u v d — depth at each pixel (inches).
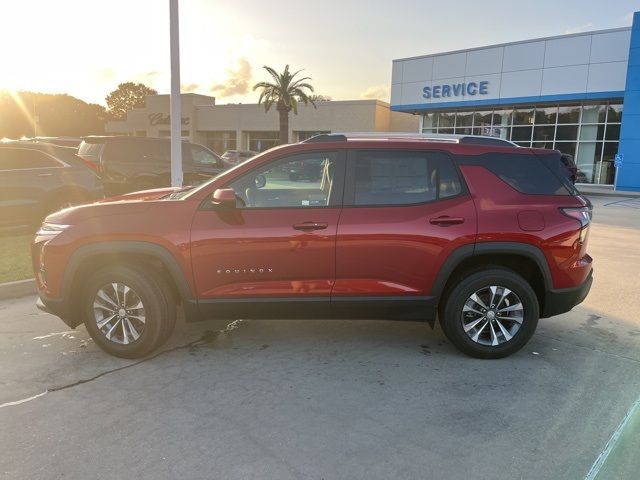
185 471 109.5
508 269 167.9
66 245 161.0
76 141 760.3
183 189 201.2
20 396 142.3
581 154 1071.6
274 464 112.2
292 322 203.6
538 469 111.0
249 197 165.5
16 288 235.8
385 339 187.5
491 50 1127.0
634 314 217.9
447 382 152.9
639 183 961.5
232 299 161.5
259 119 2054.6
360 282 162.7
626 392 147.0
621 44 960.9
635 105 950.4
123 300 165.2
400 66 1290.6
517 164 170.1
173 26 379.2
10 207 345.7
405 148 167.0
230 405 138.1
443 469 110.8
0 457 113.8
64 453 115.5
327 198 164.9
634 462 113.5
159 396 142.9
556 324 205.2
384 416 133.0
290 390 146.9
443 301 170.7
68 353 172.1
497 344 168.6
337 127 1894.7
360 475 108.6
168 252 158.7
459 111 1245.7
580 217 167.9
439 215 162.1
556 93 1048.2
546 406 138.8
